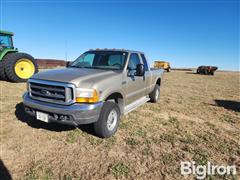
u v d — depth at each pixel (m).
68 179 2.97
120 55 5.22
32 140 4.11
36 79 4.10
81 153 3.70
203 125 5.50
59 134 4.43
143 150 3.91
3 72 10.76
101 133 4.18
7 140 4.06
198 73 37.91
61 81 3.81
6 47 11.16
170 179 3.08
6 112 5.70
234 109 7.45
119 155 3.70
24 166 3.23
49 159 3.46
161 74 8.02
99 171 3.19
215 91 12.35
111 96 4.66
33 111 4.14
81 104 3.73
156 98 7.74
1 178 2.93
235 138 4.67
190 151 3.95
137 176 3.11
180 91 11.64
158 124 5.39
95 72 4.45
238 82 20.34
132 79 5.20
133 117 5.86
